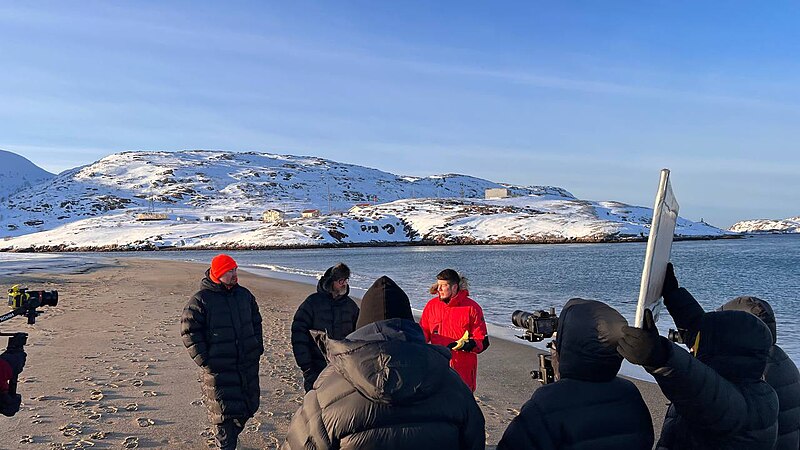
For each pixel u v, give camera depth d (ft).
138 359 32.17
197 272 122.11
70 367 30.07
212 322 16.75
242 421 16.98
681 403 7.23
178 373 28.89
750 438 7.73
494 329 48.03
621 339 6.64
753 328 8.10
